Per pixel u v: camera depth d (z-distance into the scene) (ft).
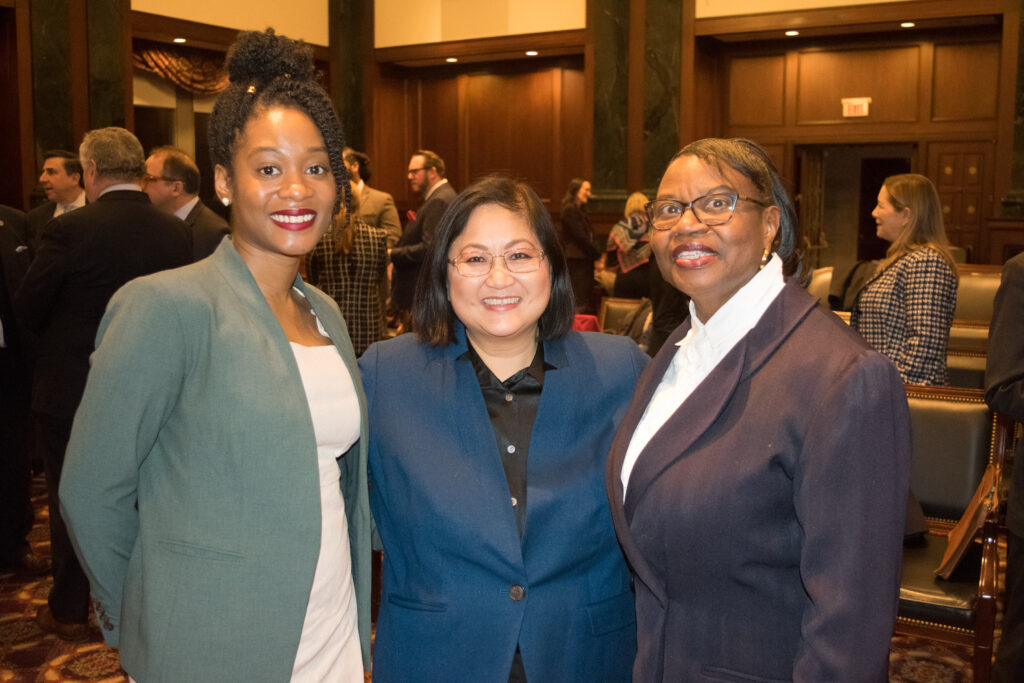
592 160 32.37
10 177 27.17
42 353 10.06
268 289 4.97
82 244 9.74
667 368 5.22
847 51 31.04
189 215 13.92
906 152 36.27
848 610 4.00
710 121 32.65
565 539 5.08
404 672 5.11
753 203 4.80
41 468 16.89
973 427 9.52
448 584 5.04
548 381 5.31
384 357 5.57
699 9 30.19
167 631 4.42
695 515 4.42
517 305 5.16
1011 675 7.04
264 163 4.68
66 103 27.48
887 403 4.11
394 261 17.94
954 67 29.63
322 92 4.95
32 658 9.89
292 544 4.58
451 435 5.19
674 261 4.92
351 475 5.33
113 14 28.19
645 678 4.67
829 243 38.34
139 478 4.66
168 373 4.41
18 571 12.39
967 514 8.33
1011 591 7.17
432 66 37.86
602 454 5.33
